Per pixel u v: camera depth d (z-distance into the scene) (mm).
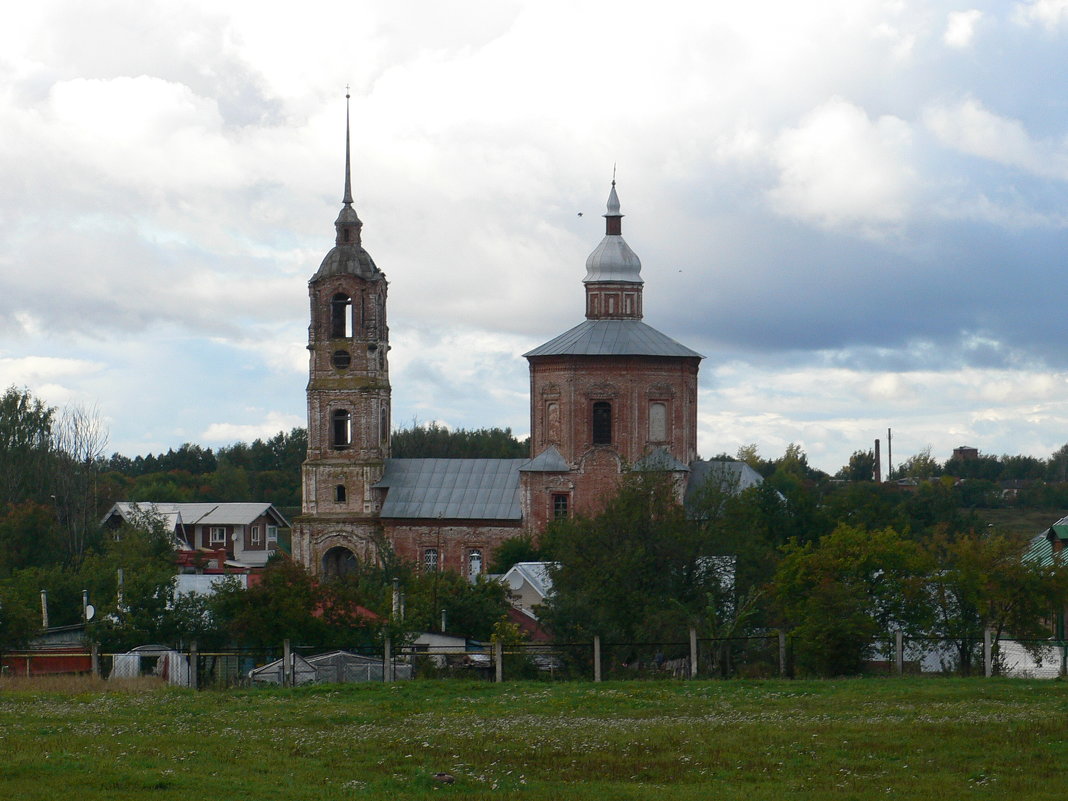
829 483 166000
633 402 106375
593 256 110188
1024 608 66562
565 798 35000
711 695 54156
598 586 72875
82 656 66688
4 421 142875
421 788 36281
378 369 112938
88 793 34531
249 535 151500
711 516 79438
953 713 47656
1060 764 38344
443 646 69688
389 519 110062
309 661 62406
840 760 39562
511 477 110500
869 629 62438
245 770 38438
